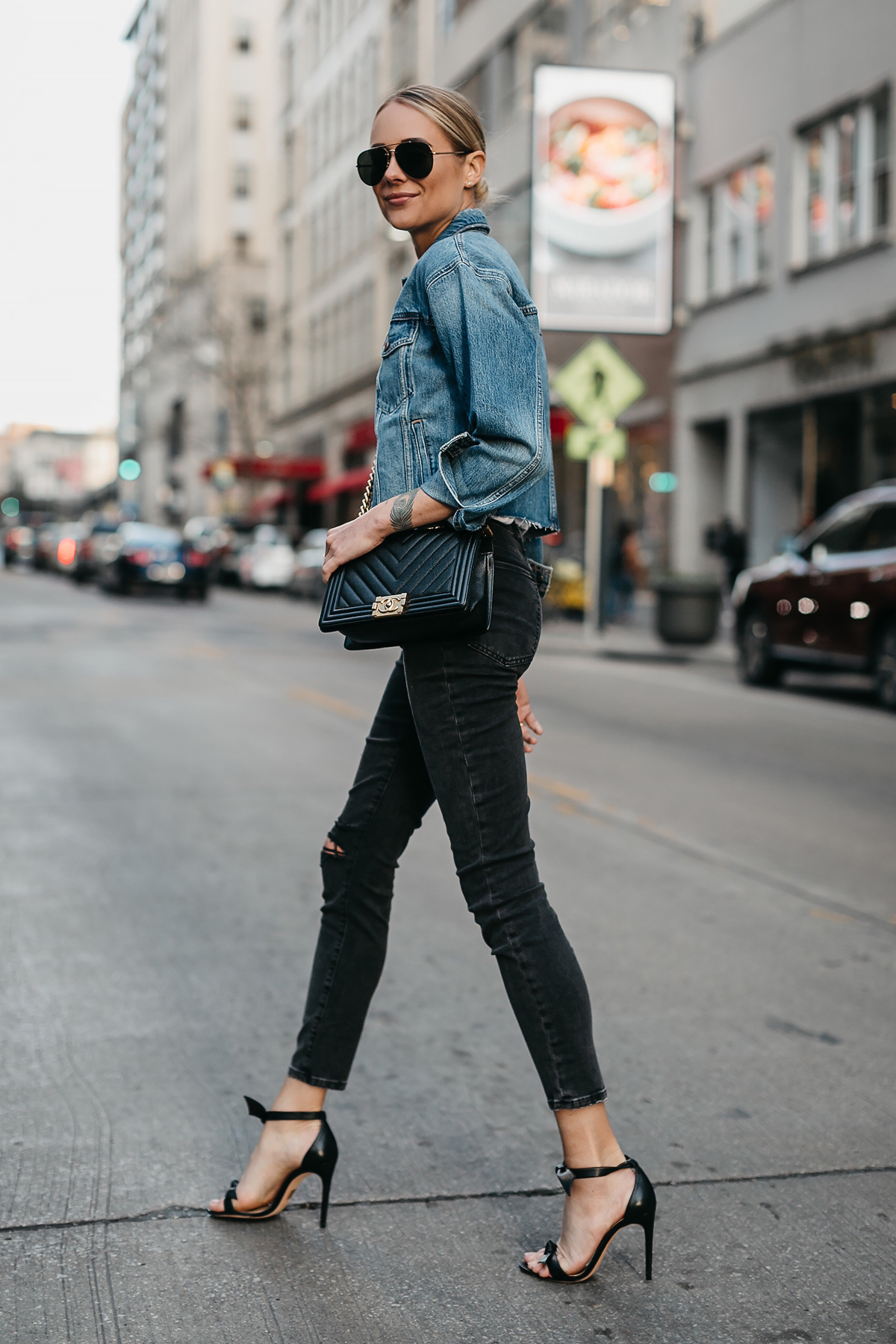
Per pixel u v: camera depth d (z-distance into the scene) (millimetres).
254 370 64062
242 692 12828
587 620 20422
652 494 28234
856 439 21000
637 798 8031
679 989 4539
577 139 22172
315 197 57781
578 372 19547
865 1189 3090
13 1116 3432
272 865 6164
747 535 23250
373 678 14312
